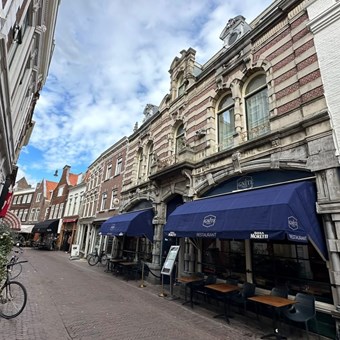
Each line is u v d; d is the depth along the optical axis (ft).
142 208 44.24
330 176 16.66
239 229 17.21
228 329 17.43
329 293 16.20
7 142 19.51
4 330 14.47
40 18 23.86
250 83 27.89
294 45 22.35
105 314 19.20
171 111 41.60
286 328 17.15
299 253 18.66
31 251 79.66
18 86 23.76
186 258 28.81
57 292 25.38
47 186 137.59
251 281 21.57
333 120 17.35
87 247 66.90
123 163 59.41
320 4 20.85
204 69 35.86
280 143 20.98
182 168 30.68
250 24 31.58
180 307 22.56
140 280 36.24
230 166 25.25
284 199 15.83
